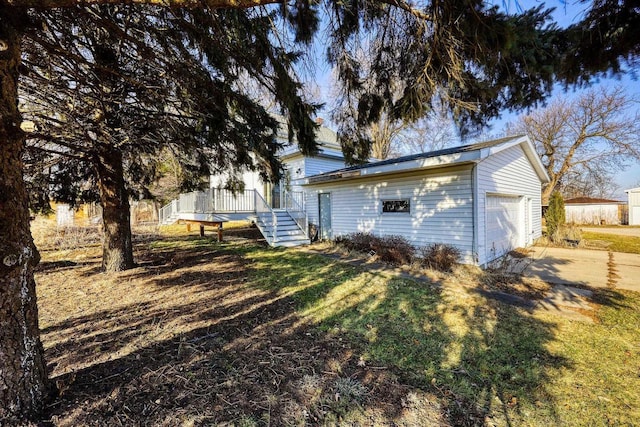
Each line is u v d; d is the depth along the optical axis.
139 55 4.04
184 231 15.73
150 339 3.37
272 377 2.64
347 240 10.06
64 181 6.55
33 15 2.60
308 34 3.15
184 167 6.45
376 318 4.08
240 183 6.76
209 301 4.73
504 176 8.98
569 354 3.12
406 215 8.78
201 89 4.27
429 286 5.61
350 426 2.09
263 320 3.98
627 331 3.67
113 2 1.98
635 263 7.85
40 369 2.09
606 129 19.42
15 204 1.91
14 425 1.87
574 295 5.10
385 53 3.46
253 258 8.43
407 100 3.54
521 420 2.17
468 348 3.25
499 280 5.98
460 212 7.48
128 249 6.88
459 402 2.36
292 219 12.44
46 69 3.95
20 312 1.95
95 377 2.56
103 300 4.77
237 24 3.22
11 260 1.89
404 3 2.67
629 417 2.20
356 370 2.79
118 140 5.55
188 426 2.04
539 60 2.60
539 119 21.81
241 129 4.95
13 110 1.89
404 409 2.27
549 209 13.73
